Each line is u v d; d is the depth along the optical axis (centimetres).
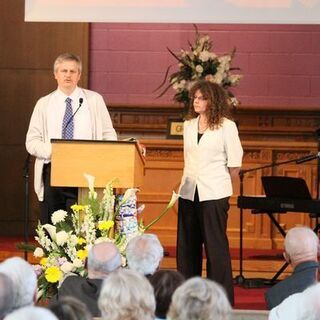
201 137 1058
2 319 501
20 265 591
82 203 967
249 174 1535
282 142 1534
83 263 893
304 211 1181
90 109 1063
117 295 522
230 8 1278
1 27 1712
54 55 1711
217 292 503
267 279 1234
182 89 1481
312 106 1681
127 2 1279
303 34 1694
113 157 945
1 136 1712
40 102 1063
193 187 1056
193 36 1700
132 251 702
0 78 1712
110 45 1711
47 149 1030
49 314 443
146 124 1678
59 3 1270
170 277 593
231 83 1481
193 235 1071
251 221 1527
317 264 720
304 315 539
